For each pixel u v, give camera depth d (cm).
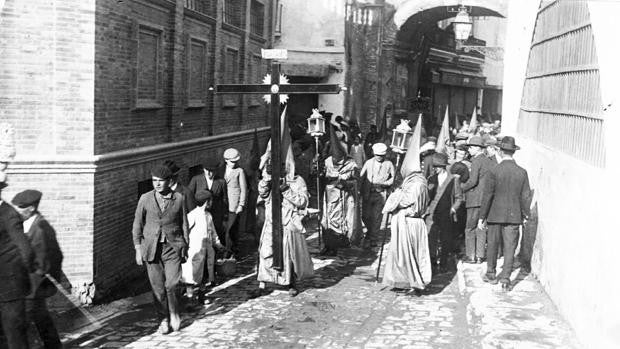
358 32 2647
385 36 2722
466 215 1232
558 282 869
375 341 796
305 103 2598
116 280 1062
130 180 1118
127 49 1101
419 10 2675
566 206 849
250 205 1409
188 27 1434
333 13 2552
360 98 2686
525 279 1037
